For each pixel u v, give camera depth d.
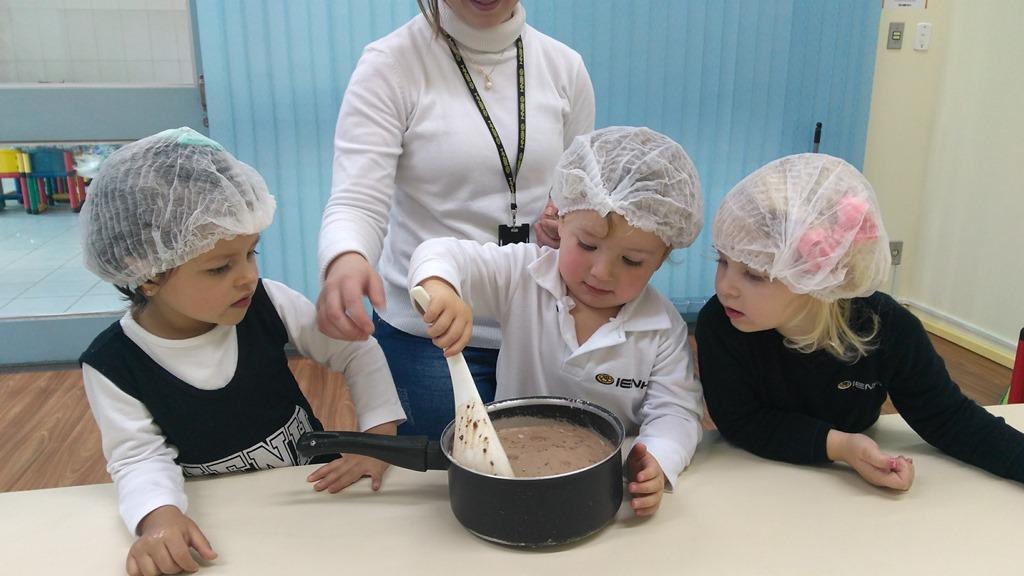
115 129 2.42
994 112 2.61
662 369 0.94
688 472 0.85
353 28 2.37
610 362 0.94
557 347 0.97
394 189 1.21
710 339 0.92
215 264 0.81
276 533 0.72
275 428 0.94
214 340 0.88
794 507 0.77
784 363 0.91
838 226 0.76
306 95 2.40
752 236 0.78
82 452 2.03
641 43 2.54
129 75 2.40
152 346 0.85
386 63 1.09
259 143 2.42
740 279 0.81
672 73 2.58
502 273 0.98
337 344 0.98
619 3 2.48
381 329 1.27
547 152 1.17
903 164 2.94
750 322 0.83
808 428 0.86
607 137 0.89
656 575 0.66
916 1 2.73
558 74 1.20
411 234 1.20
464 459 0.70
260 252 2.52
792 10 2.57
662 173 0.85
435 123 1.12
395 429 0.97
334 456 0.99
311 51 2.37
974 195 2.73
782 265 0.77
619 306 0.96
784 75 2.64
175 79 2.43
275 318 0.95
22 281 2.62
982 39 2.63
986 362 2.66
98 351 0.84
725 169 2.71
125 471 0.79
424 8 1.11
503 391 1.03
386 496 0.79
